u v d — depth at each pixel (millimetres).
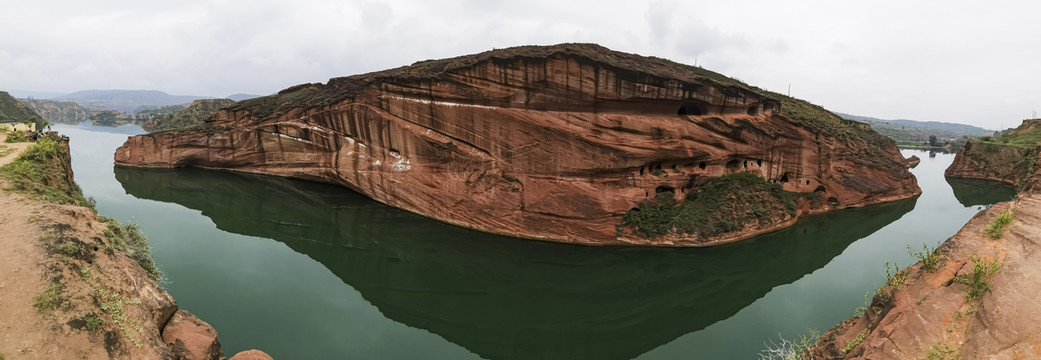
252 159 40438
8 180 15672
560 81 23672
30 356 7641
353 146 31750
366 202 31562
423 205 28344
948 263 8172
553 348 15867
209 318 15938
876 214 32500
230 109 41125
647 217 24484
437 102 26422
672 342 16188
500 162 25266
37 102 150625
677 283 21656
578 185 24172
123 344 8656
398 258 23422
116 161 44000
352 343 15094
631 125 24109
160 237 24719
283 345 14547
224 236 25625
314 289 19297
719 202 26031
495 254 23406
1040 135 58000
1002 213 9594
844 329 9609
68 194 18625
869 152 35938
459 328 17016
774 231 27062
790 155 30156
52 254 10148
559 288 20797
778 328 16703
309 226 27719
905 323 7055
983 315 6375
